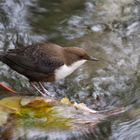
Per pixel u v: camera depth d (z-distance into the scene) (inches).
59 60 459.2
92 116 434.6
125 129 430.0
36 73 460.1
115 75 512.4
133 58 542.9
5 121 409.1
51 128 404.2
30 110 425.1
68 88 495.5
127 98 485.1
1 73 498.3
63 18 610.9
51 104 437.1
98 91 492.1
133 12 631.2
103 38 575.2
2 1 622.2
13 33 568.7
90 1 644.7
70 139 398.9
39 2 634.2
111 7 636.1
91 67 520.1
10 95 463.5
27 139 393.1
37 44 468.1
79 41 566.3
